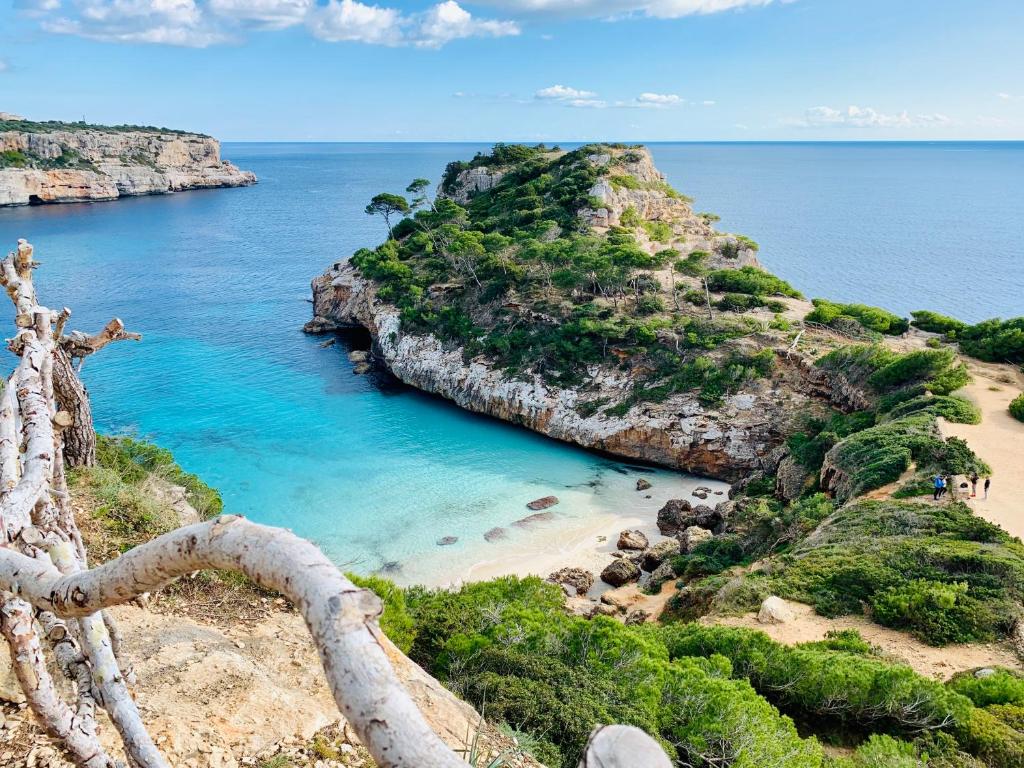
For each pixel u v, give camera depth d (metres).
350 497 49.16
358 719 2.22
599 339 63.41
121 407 62.78
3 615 4.36
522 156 135.50
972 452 35.00
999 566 25.05
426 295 77.19
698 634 22.09
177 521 17.27
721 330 61.62
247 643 11.46
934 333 62.94
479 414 66.25
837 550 29.91
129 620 11.23
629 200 104.44
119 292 104.31
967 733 16.62
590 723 13.14
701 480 54.53
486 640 17.91
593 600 38.12
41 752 7.12
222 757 8.15
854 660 19.83
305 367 76.56
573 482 53.38
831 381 54.41
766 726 15.11
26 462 5.05
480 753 8.95
